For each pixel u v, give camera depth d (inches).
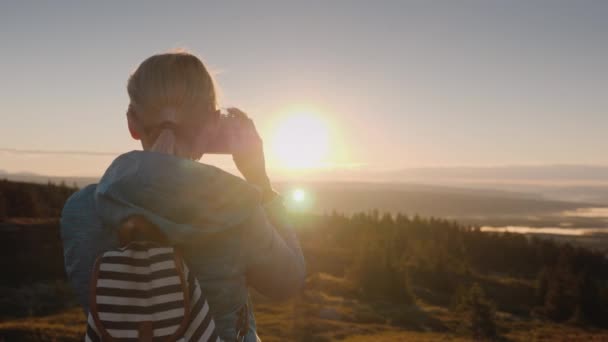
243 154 57.5
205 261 51.6
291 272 56.7
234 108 59.5
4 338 1286.9
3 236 3314.5
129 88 55.6
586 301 3791.8
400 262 4977.9
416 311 3216.0
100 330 45.9
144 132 55.4
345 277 4015.8
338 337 2143.2
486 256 6899.6
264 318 2386.8
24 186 5044.3
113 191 49.5
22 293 2491.4
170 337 46.3
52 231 3629.4
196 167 50.0
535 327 3203.7
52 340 1300.4
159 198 48.9
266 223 54.6
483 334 2637.8
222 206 50.5
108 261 47.6
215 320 52.1
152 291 46.9
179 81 54.0
